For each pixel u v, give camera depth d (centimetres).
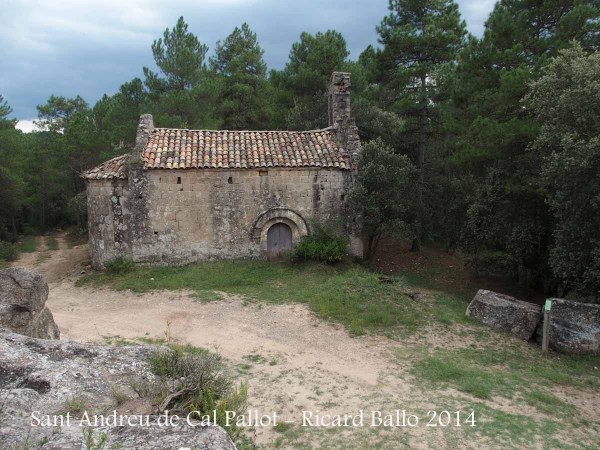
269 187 1883
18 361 634
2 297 909
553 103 1371
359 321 1294
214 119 2977
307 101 2934
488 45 1927
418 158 2617
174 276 1716
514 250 1745
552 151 1360
